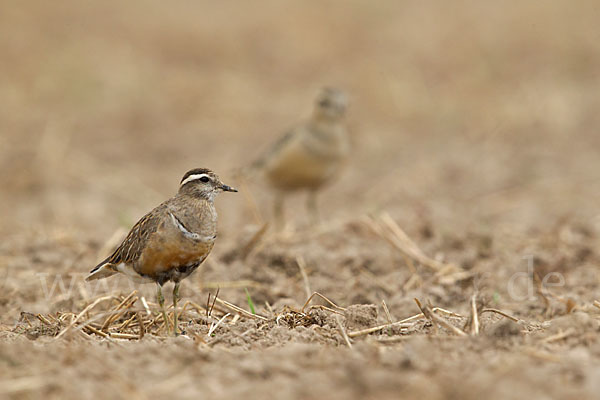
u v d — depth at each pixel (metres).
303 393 7.02
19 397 7.12
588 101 24.47
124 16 32.91
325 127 16.08
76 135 23.03
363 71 27.67
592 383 7.11
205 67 28.77
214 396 7.09
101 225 16.34
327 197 19.05
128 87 26.22
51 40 29.33
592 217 15.88
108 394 7.13
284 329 8.95
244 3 35.50
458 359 7.86
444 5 34.44
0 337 9.23
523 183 18.86
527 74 26.81
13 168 19.89
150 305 10.43
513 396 6.87
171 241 8.98
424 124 24.02
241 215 17.34
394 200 18.17
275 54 29.88
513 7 33.09
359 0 34.88
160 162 21.45
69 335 8.65
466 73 27.09
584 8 31.89
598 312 10.10
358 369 7.30
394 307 11.09
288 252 13.09
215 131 23.78
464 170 20.11
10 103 24.50
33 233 14.98
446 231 14.59
